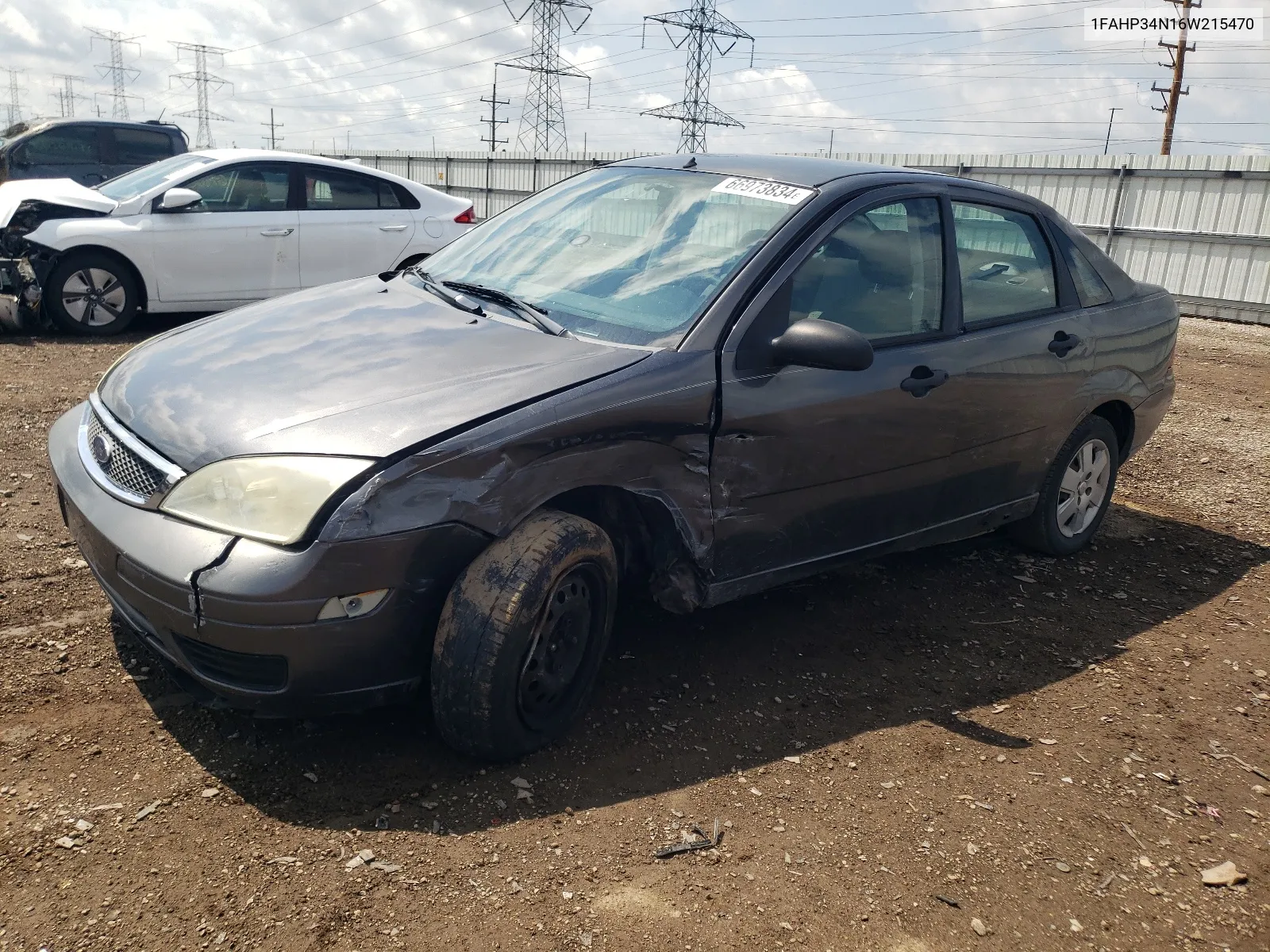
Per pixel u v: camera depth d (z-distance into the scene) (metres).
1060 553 4.92
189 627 2.53
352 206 9.45
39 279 8.30
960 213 4.07
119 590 2.72
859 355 3.08
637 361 3.04
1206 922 2.53
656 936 2.30
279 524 2.49
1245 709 3.62
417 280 3.85
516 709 2.77
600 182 4.16
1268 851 2.83
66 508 3.09
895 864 2.64
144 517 2.66
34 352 7.77
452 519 2.61
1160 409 5.20
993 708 3.50
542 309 3.40
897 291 3.74
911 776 3.04
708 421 3.10
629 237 3.72
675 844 2.62
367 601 2.56
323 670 2.55
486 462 2.65
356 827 2.56
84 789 2.61
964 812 2.88
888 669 3.72
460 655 2.64
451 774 2.82
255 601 2.44
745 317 3.24
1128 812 2.96
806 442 3.37
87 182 13.75
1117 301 4.82
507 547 2.71
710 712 3.29
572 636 2.95
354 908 2.29
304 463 2.54
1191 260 16.27
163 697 3.06
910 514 3.91
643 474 3.01
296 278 9.19
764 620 4.02
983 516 4.31
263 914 2.25
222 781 2.70
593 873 2.48
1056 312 4.46
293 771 2.77
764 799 2.85
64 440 3.22
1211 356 11.81
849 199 3.64
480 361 2.98
